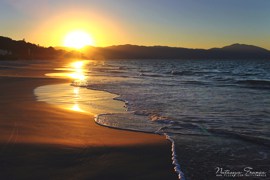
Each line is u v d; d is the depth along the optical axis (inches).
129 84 1155.9
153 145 337.7
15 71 1952.5
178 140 364.5
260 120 483.5
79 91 883.4
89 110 569.6
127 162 279.0
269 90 961.5
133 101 696.4
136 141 353.4
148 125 446.3
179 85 1136.2
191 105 638.5
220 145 344.2
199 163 286.2
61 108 574.6
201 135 388.8
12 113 502.3
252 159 298.2
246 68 3302.2
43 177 235.6
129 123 458.6
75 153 297.3
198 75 1955.0
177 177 247.3
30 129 391.5
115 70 2642.7
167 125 445.4
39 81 1179.3
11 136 350.0
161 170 261.6
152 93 856.9
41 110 539.8
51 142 332.5
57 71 2191.2
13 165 258.2
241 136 376.8
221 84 1200.2
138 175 249.9
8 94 771.4
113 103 663.1
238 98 757.3
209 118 500.1
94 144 333.1
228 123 461.1
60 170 251.6
